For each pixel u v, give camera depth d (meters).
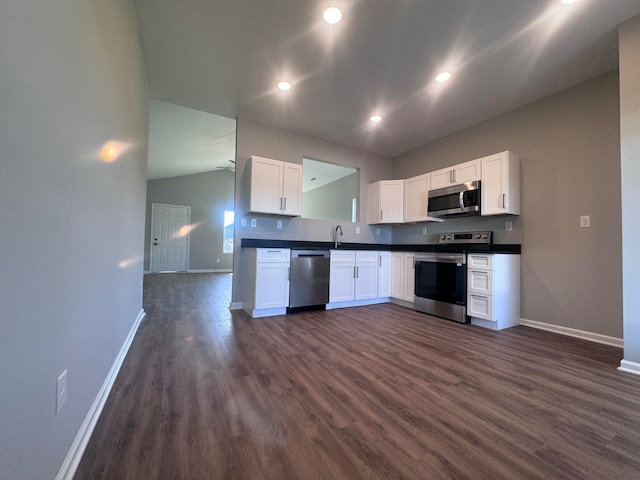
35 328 0.77
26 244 0.73
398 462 1.11
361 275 4.10
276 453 1.14
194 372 1.86
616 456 1.16
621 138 2.04
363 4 1.99
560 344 2.52
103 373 1.49
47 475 0.84
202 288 5.44
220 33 2.30
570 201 2.83
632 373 1.93
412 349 2.36
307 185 8.87
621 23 2.07
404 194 4.42
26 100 0.71
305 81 2.94
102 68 1.35
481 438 1.25
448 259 3.39
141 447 1.15
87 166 1.17
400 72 2.75
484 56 2.48
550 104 3.03
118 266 1.83
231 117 3.77
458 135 4.03
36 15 0.75
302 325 3.02
